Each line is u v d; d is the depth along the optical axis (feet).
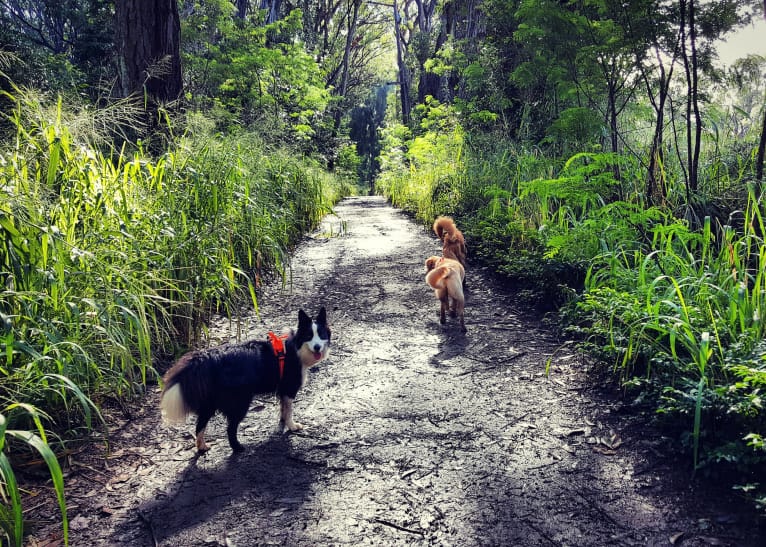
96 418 11.73
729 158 22.89
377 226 42.96
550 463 10.02
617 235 18.90
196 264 16.51
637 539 7.86
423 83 88.99
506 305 20.84
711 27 19.45
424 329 18.40
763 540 7.68
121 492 9.24
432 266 20.66
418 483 9.44
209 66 55.83
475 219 32.42
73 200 12.96
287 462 10.21
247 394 10.54
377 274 26.40
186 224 17.17
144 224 15.29
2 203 10.27
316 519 8.43
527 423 11.60
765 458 8.49
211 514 8.59
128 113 16.57
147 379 13.88
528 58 38.45
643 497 8.88
